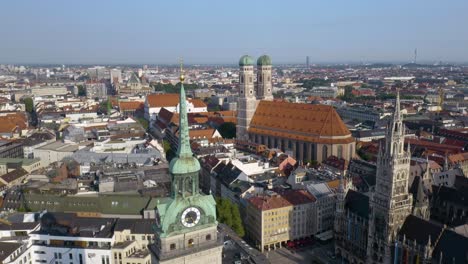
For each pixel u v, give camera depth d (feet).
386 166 454.81
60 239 441.27
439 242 412.36
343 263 510.99
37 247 440.04
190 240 243.60
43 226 467.93
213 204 249.14
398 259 445.78
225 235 443.73
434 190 597.11
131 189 608.60
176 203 239.09
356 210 514.27
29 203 564.71
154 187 605.31
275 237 549.54
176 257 238.68
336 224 529.04
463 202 551.59
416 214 496.23
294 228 562.25
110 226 467.93
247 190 605.31
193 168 239.30
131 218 503.61
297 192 580.71
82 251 433.48
